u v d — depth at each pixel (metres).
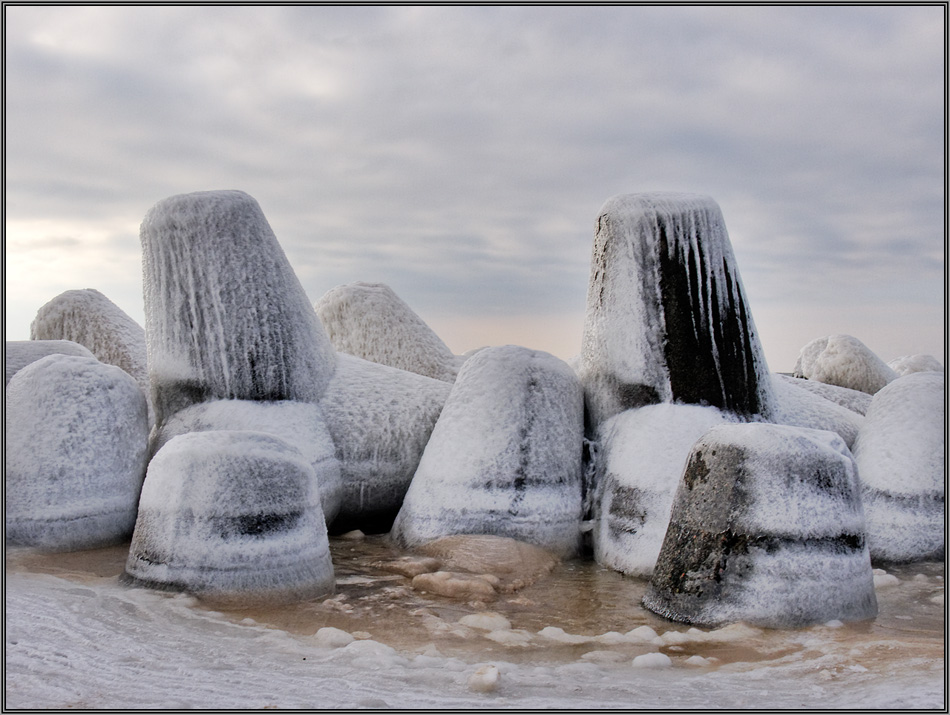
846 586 4.68
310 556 5.09
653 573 5.09
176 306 6.59
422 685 3.58
